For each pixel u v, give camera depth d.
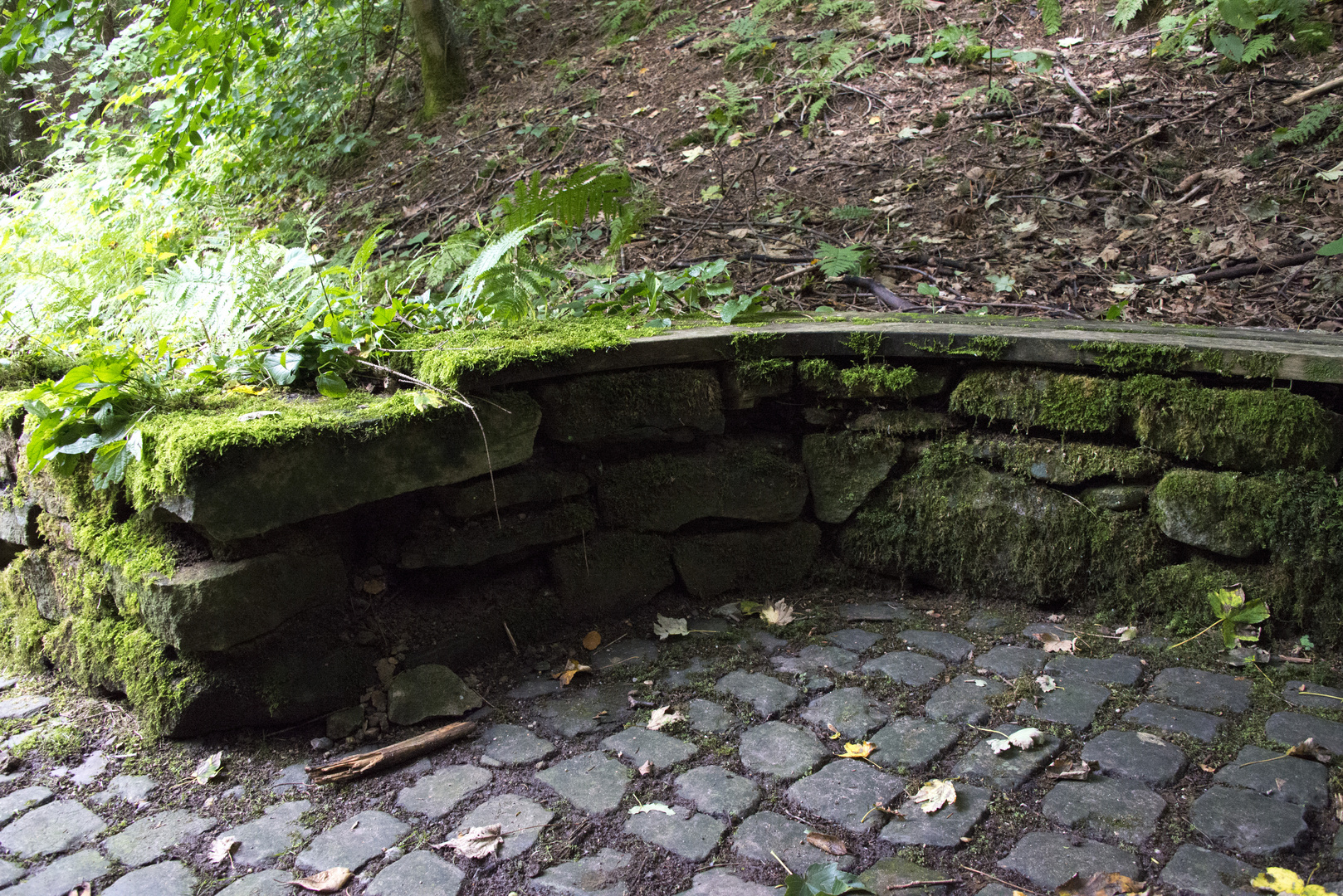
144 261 4.10
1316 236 3.74
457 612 2.67
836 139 4.96
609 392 2.74
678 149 5.19
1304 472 2.51
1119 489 2.75
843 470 3.05
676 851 1.87
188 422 2.28
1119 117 4.66
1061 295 3.68
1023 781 2.04
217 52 5.12
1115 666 2.52
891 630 2.80
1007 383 2.81
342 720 2.39
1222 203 4.05
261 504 2.20
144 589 2.30
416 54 7.23
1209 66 4.83
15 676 2.84
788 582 3.10
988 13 5.63
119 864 1.92
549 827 1.96
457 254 3.33
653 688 2.52
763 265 4.05
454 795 2.10
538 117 5.93
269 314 3.04
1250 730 2.19
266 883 1.84
